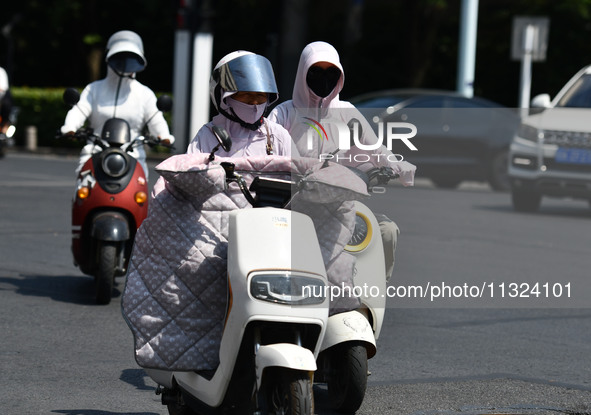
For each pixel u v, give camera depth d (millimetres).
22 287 23453
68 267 26375
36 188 43594
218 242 12297
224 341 11617
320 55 15016
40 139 72312
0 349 17766
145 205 22547
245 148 13750
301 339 11734
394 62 87500
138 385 15828
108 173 22250
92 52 90875
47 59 97875
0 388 15312
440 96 48938
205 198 12383
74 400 14852
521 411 14805
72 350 17906
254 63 13383
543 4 82438
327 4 85875
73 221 22453
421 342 19484
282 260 11422
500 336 20219
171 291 12219
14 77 98125
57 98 71625
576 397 15688
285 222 11734
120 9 90875
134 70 23172
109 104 23422
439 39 87062
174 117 53562
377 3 88688
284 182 12188
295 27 66438
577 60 82500
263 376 11273
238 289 11344
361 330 13781
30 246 29062
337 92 15250
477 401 15305
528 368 17609
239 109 13523
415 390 15891
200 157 12406
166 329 12180
